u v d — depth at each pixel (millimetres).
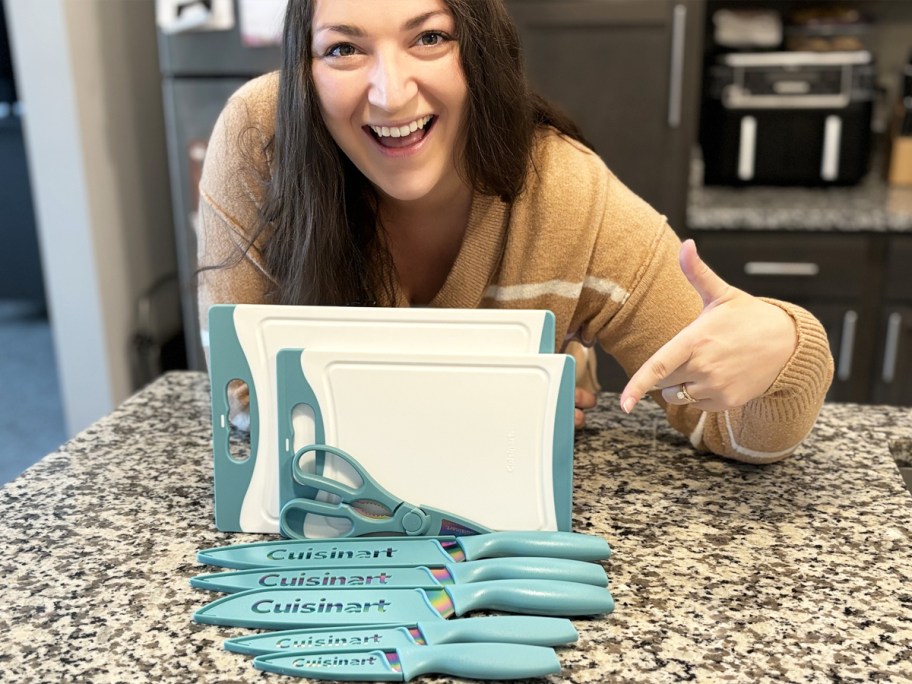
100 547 772
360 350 760
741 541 775
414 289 1126
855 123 2496
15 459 2758
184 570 733
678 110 2311
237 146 1009
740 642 629
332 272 965
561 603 653
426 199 990
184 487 891
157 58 2795
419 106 824
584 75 2324
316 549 742
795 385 809
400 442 765
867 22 2568
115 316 2609
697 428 945
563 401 749
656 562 740
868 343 2385
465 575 687
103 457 964
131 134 2652
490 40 848
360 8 773
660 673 596
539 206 952
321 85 837
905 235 2283
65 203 2449
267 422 785
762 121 2529
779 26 2590
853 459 957
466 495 767
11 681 595
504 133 891
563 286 990
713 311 779
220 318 777
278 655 605
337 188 930
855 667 601
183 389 1183
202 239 1052
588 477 910
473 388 751
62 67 2326
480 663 589
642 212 977
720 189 2664
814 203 2430
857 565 733
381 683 590
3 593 700
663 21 2254
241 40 2221
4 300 3945
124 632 647
